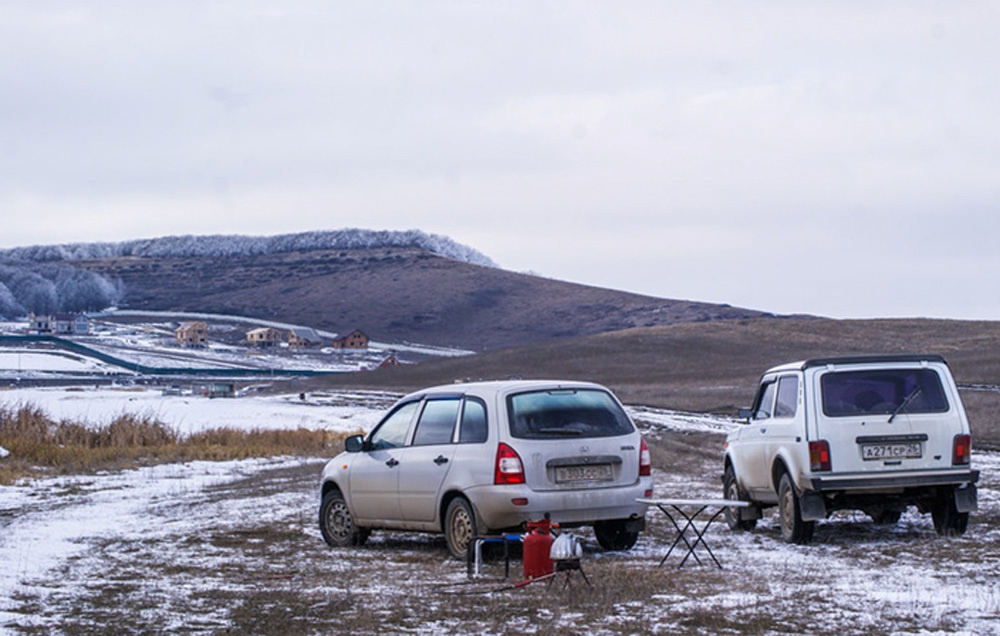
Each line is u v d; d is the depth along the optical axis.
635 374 128.62
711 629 8.41
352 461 14.40
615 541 13.45
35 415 40.38
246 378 179.12
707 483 23.19
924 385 13.94
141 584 11.14
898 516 15.72
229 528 16.30
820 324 161.12
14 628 8.79
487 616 9.09
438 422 13.59
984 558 12.04
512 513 12.42
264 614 9.36
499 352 159.75
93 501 21.42
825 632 8.27
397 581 11.24
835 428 13.68
